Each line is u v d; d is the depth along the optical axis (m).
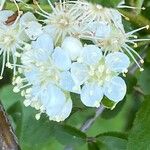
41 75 0.16
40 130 0.19
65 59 0.15
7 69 0.19
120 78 0.16
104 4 0.15
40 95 0.16
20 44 0.16
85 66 0.15
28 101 0.16
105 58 0.16
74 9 0.16
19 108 0.21
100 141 0.19
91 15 0.16
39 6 0.16
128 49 0.17
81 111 0.19
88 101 0.15
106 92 0.16
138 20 0.17
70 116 0.19
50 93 0.16
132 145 0.16
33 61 0.16
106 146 0.19
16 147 0.15
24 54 0.16
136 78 0.20
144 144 0.16
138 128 0.16
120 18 0.16
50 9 0.16
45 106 0.16
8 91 0.21
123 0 0.17
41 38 0.16
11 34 0.16
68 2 0.16
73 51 0.15
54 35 0.16
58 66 0.15
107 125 0.30
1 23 0.16
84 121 0.20
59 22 0.16
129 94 0.21
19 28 0.16
